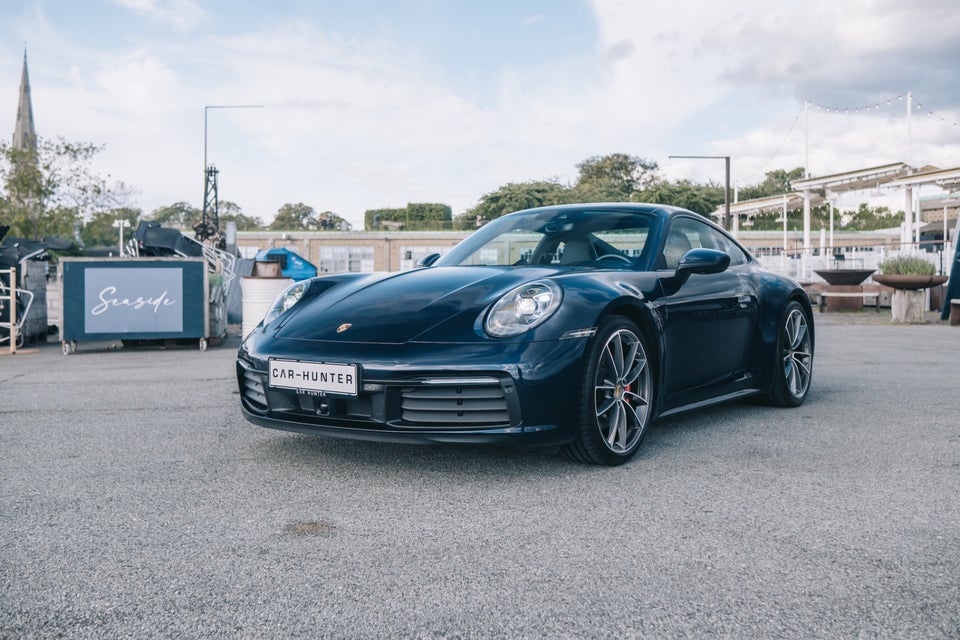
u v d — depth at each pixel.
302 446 3.02
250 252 42.12
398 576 1.72
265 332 2.86
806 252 17.91
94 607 1.56
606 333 2.64
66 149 33.56
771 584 1.68
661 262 3.20
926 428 3.36
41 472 2.65
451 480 2.51
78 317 7.44
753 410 3.84
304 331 2.72
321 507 2.23
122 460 2.81
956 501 2.28
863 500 2.29
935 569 1.76
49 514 2.17
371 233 42.03
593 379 2.59
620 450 2.71
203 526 2.06
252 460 2.79
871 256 16.00
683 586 1.67
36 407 4.04
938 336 8.32
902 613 1.54
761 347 3.69
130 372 5.68
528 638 1.43
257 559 1.82
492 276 2.85
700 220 3.70
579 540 1.95
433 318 2.60
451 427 2.46
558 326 2.54
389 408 2.45
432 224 54.19
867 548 1.89
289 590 1.65
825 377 5.01
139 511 2.20
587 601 1.59
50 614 1.53
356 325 2.66
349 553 1.86
